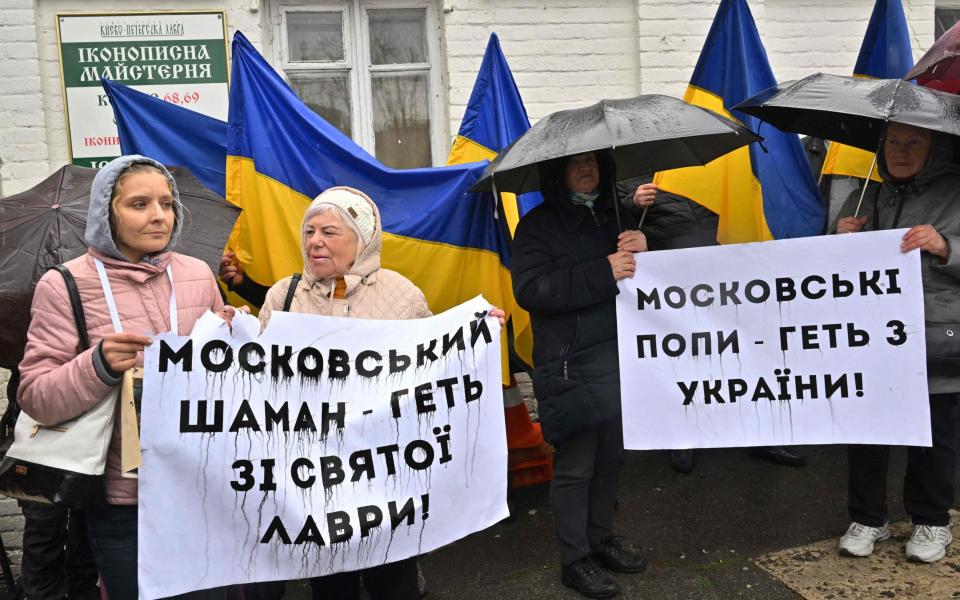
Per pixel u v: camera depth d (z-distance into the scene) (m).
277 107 3.77
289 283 2.79
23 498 2.22
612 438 3.46
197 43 4.92
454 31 5.25
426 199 3.92
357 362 2.57
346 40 5.31
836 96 3.04
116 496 2.30
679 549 3.85
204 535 2.37
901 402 3.19
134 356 2.19
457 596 3.58
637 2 5.40
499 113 4.11
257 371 2.45
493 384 2.70
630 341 3.24
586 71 5.42
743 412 3.25
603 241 3.38
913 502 3.54
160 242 2.33
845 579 3.45
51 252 3.08
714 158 3.55
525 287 3.28
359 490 2.54
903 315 3.18
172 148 3.98
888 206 3.49
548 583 3.61
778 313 3.23
